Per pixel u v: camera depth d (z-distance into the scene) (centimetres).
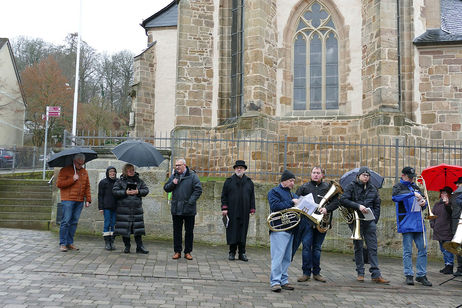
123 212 941
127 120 5434
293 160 1544
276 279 702
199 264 880
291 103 1606
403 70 1617
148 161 947
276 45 1602
